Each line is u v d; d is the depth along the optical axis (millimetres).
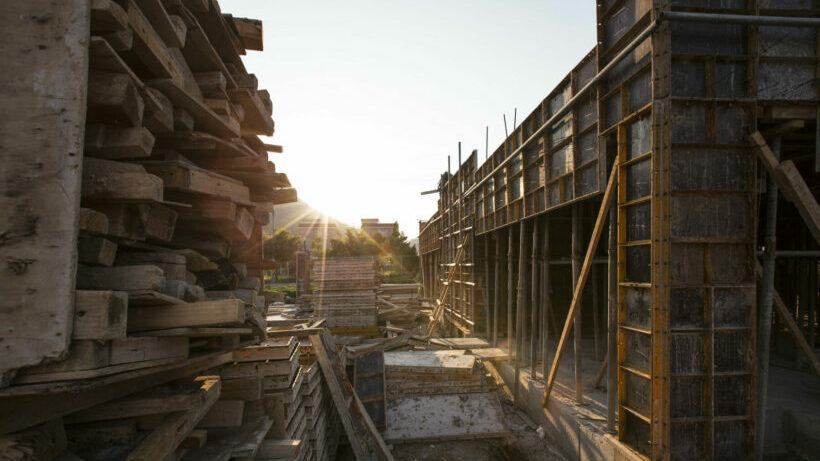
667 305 4262
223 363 4109
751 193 4523
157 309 2480
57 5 2076
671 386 4473
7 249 1986
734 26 4633
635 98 4961
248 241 4609
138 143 2422
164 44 2859
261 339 3740
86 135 2381
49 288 1999
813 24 4320
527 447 6852
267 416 4223
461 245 14305
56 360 1990
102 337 2057
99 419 2676
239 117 3984
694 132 4508
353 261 13016
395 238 45562
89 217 2156
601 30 5727
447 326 16781
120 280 2295
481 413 7781
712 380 4434
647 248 4719
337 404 5844
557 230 13344
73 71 2074
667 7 4344
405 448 7094
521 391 8617
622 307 5094
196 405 2885
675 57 4488
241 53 4688
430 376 8508
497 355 10359
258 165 3840
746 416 4473
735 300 4543
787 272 9891
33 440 2168
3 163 2020
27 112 2051
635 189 4953
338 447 6969
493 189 11234
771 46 4617
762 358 4742
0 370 1929
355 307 12742
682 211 4469
